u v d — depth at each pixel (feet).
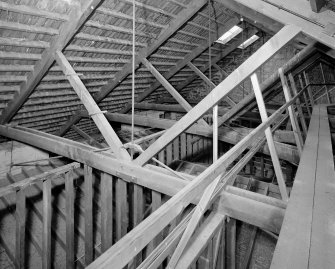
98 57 17.56
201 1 16.75
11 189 9.43
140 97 28.27
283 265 4.30
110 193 11.96
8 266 13.00
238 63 33.40
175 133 8.75
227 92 7.52
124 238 2.94
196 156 29.22
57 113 21.57
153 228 3.19
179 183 9.02
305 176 7.64
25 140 15.67
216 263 7.59
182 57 25.91
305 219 5.56
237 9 10.50
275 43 6.81
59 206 16.80
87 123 26.23
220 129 20.16
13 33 11.91
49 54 13.55
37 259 13.64
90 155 11.66
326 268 4.22
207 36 23.89
